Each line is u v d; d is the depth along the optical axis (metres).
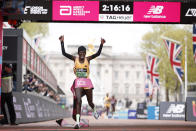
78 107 8.30
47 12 9.94
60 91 50.28
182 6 10.04
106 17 9.98
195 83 48.84
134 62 130.88
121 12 9.98
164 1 10.03
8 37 14.33
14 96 11.70
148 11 10.00
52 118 21.00
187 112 18.67
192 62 46.53
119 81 130.62
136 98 119.56
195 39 17.69
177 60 28.14
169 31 49.41
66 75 124.62
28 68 16.97
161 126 10.29
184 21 10.04
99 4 9.99
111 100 34.66
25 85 14.57
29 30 46.97
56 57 128.12
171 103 22.30
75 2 9.97
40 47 46.78
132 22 10.06
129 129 7.96
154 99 84.69
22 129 7.88
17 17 9.88
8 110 11.02
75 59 8.54
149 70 35.66
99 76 122.44
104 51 123.25
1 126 9.70
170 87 52.38
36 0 9.94
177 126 10.41
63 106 38.12
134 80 130.25
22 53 14.33
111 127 9.20
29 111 13.31
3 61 14.26
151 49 54.81
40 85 19.23
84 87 8.43
